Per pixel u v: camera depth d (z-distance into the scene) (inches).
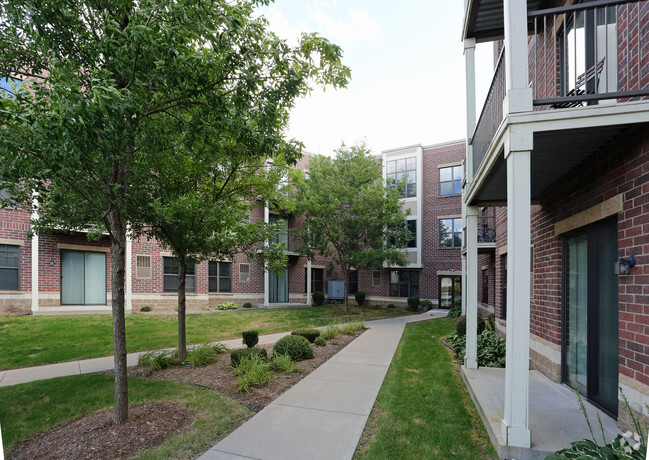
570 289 195.6
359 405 177.9
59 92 105.1
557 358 200.8
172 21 134.4
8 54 140.1
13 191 164.2
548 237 217.8
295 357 270.5
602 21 166.9
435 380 221.3
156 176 197.0
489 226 509.0
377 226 605.0
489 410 156.6
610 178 146.9
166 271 571.5
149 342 327.9
